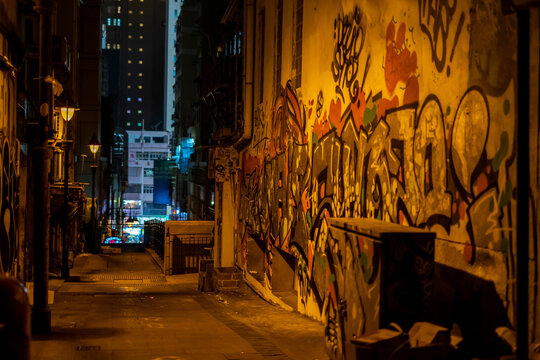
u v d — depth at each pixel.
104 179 53.66
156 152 158.62
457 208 5.28
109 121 56.28
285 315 11.21
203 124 51.91
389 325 4.72
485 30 4.91
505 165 4.55
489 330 4.68
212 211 40.94
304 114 11.30
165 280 21.47
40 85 8.98
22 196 16.23
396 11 6.96
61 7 39.12
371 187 7.61
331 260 6.30
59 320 10.36
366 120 7.90
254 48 17.16
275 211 13.81
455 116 5.39
